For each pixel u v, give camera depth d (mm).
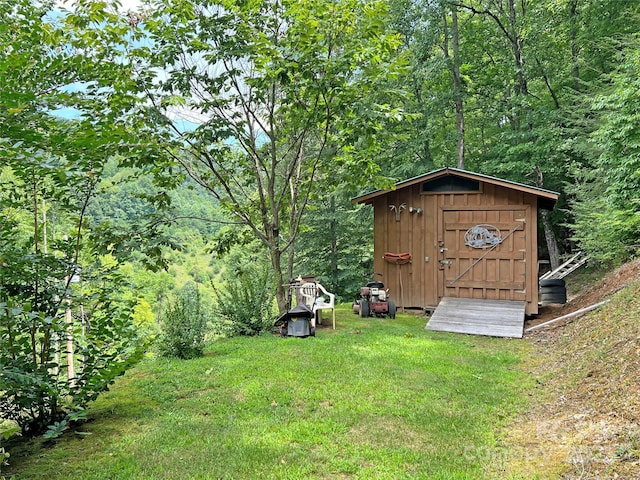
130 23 7590
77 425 4418
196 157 9078
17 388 3713
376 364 6242
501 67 18031
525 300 9867
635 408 3641
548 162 15875
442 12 16719
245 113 9125
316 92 7848
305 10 7461
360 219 16469
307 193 9742
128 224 8367
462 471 3340
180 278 29875
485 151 19797
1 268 3723
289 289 9688
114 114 5641
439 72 16375
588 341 6090
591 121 12914
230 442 3920
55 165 3189
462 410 4578
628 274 8758
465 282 10391
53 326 3986
